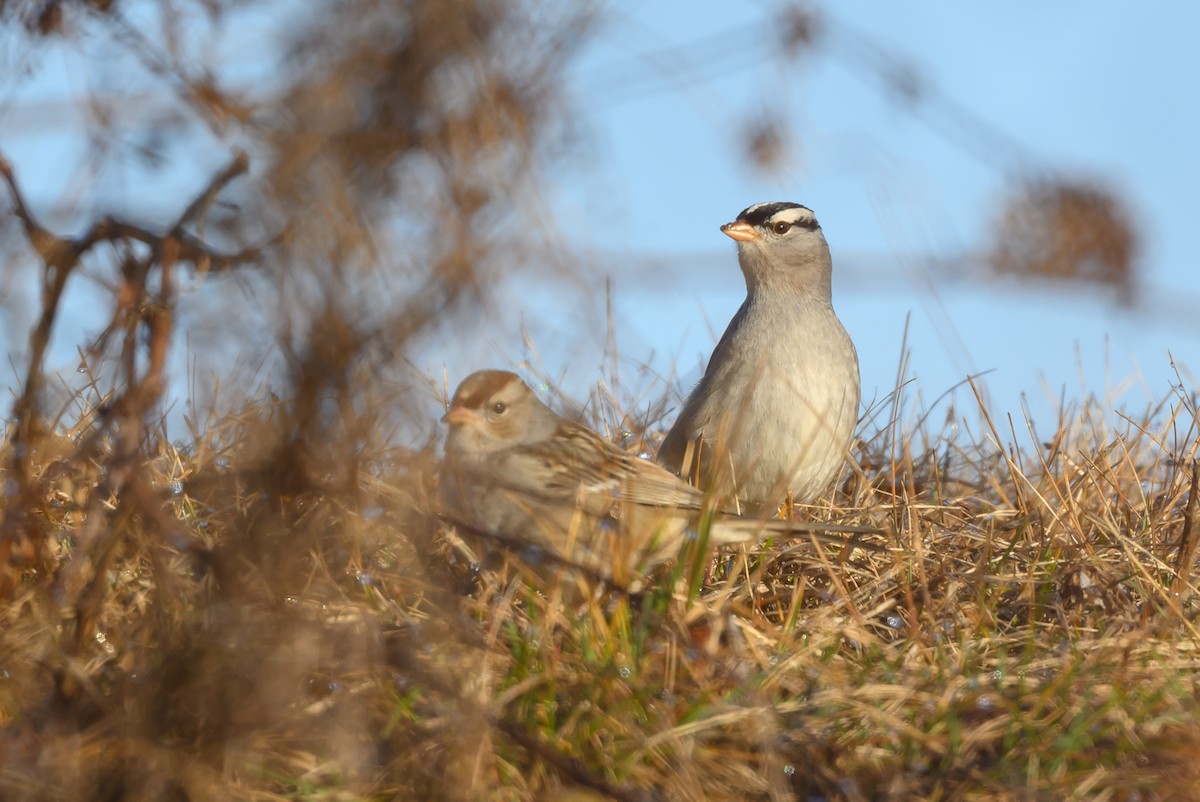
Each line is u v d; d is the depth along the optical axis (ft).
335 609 27.02
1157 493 37.50
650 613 26.78
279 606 23.82
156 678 22.90
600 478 32.96
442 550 32.63
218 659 22.77
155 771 22.08
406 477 28.81
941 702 25.03
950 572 32.09
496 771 22.91
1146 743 23.81
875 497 40.57
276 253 22.71
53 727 23.17
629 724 23.76
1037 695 25.32
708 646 26.50
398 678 24.52
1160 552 33.40
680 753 23.27
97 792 22.13
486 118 22.15
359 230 22.21
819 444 41.88
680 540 32.53
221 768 22.63
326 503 25.44
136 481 24.22
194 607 25.80
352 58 22.17
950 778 23.40
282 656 23.07
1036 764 23.09
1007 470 41.37
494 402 33.30
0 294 24.47
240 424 27.76
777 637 28.12
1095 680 25.55
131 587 27.50
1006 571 33.04
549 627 26.61
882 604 30.22
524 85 22.38
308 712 23.68
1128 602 31.04
